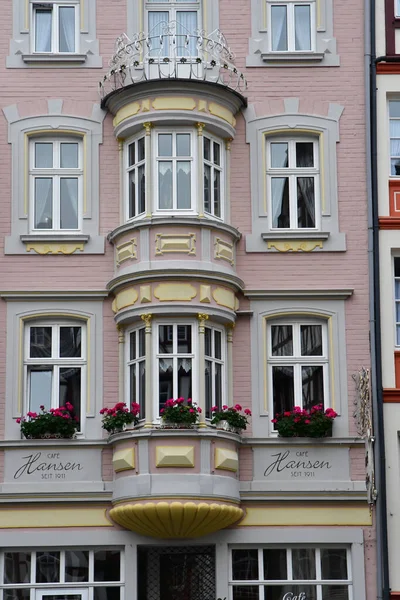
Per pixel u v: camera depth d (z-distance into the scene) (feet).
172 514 75.87
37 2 86.48
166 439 76.84
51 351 81.82
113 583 78.23
